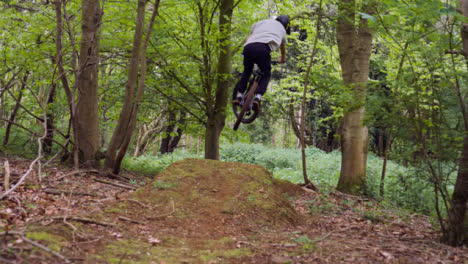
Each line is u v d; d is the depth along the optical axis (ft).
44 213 15.16
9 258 9.46
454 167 16.65
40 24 32.83
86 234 12.71
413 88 16.79
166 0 34.68
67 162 29.89
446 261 13.21
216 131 38.19
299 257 12.53
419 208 25.93
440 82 16.69
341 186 33.24
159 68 37.14
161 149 77.15
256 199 18.93
